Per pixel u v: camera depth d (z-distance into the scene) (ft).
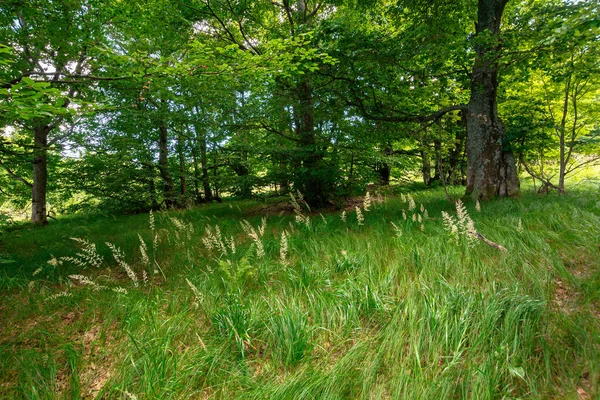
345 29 21.06
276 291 10.83
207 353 7.68
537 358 6.34
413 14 29.17
